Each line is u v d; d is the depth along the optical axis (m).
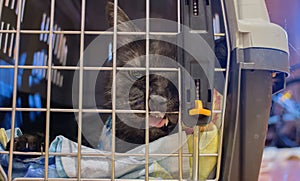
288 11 1.04
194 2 0.53
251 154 0.52
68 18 1.32
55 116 0.88
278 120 1.01
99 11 1.24
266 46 0.51
